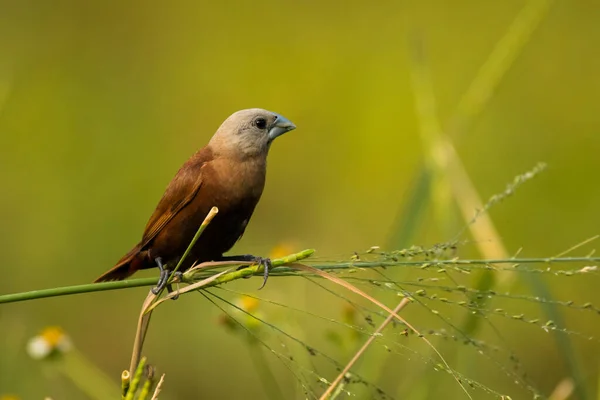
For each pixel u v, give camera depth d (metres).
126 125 16.59
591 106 16.11
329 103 17.00
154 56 17.64
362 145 16.31
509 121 15.84
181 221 6.78
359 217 15.50
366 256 5.40
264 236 15.20
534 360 11.27
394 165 15.91
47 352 7.07
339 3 18.16
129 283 5.19
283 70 17.50
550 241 14.05
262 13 18.19
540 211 14.32
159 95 17.16
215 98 17.22
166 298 4.96
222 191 6.77
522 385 5.30
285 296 8.95
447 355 7.64
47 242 14.38
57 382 8.85
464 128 9.05
